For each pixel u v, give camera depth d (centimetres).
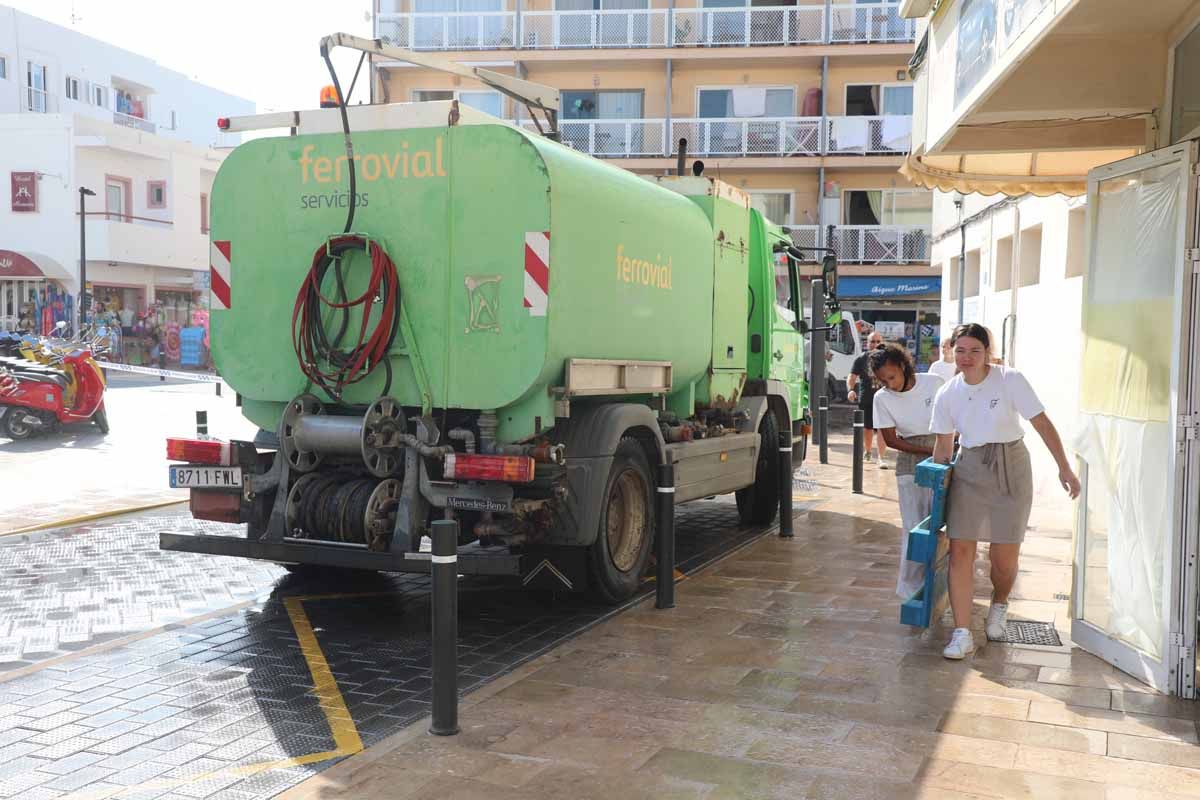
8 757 455
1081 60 707
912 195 3525
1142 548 555
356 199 671
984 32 665
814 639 635
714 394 932
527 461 613
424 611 720
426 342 656
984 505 597
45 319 3841
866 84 3525
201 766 444
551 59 3541
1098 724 489
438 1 3634
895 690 538
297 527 671
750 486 1062
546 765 440
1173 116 655
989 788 418
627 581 737
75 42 4541
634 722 490
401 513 647
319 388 688
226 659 603
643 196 767
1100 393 599
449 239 650
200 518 691
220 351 712
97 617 690
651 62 3569
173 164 4238
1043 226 1314
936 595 679
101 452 1536
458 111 653
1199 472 516
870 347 1708
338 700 533
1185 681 527
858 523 1079
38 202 3875
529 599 748
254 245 701
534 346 635
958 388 605
